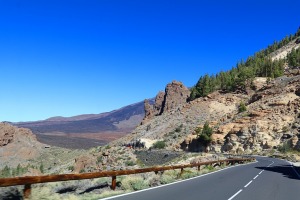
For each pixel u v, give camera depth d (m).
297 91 121.56
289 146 86.12
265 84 157.75
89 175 12.89
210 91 183.38
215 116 147.38
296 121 98.06
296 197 14.79
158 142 124.81
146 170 18.31
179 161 56.09
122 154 87.38
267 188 17.70
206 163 30.94
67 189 14.22
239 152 97.88
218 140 107.19
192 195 13.86
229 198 13.44
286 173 30.34
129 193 13.88
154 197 12.87
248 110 123.06
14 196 10.00
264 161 55.88
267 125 101.06
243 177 24.12
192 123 144.12
